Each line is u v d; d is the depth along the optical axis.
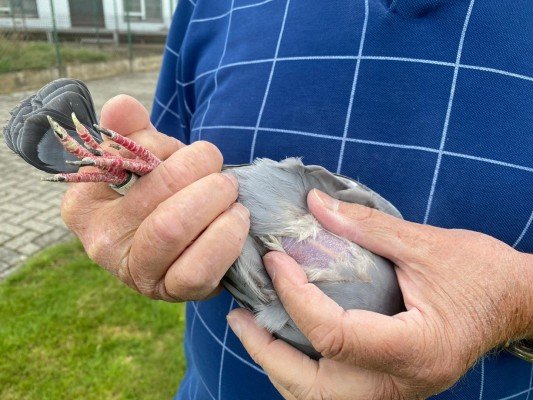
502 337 0.21
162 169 0.20
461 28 0.23
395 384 0.21
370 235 0.22
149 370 0.63
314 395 0.22
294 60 0.26
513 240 0.23
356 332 0.19
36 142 0.22
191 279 0.19
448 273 0.20
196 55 0.34
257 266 0.24
